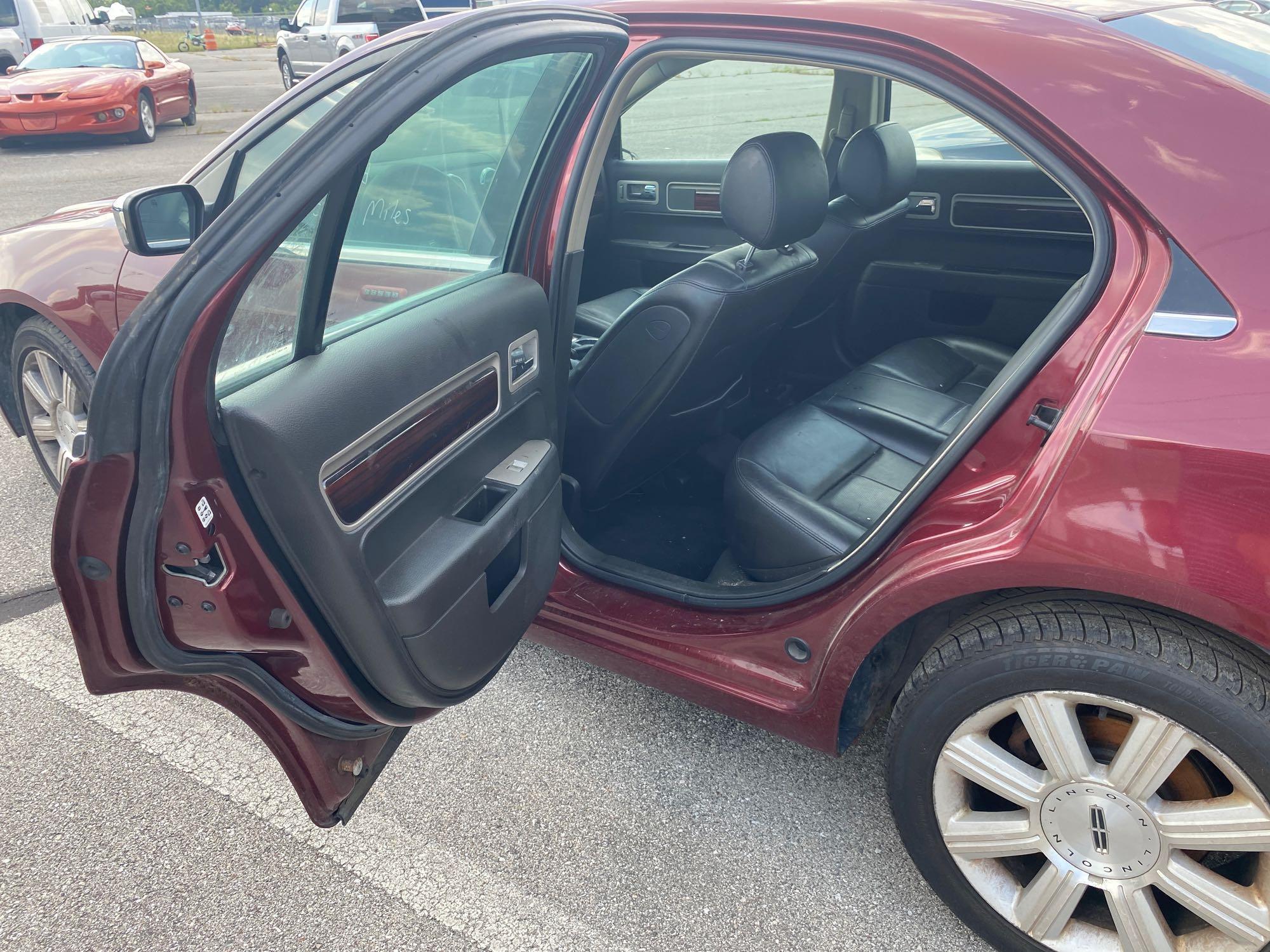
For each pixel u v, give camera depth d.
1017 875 1.54
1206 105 1.27
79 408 2.56
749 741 2.07
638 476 2.50
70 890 1.72
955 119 2.72
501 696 2.22
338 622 1.28
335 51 12.86
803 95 2.76
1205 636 1.24
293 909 1.68
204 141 10.35
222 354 1.10
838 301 3.01
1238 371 1.16
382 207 1.39
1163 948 1.39
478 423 1.54
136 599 1.09
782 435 2.13
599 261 3.48
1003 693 1.37
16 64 10.98
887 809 1.89
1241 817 1.26
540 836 1.83
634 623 1.89
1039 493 1.29
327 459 1.19
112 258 2.28
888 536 1.51
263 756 2.05
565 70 1.68
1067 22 1.44
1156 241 1.24
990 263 2.77
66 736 2.10
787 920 1.66
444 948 1.61
